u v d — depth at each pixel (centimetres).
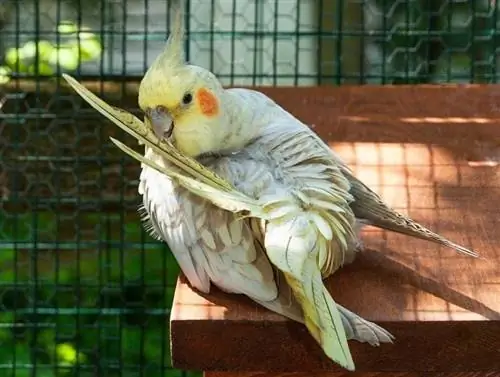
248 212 76
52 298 139
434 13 139
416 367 79
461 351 78
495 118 103
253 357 78
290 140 81
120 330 136
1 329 140
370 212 84
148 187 82
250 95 85
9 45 147
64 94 142
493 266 83
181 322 78
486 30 141
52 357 139
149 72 82
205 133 82
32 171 141
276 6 138
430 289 81
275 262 74
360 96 108
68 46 144
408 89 108
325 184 79
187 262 80
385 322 78
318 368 78
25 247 139
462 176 94
